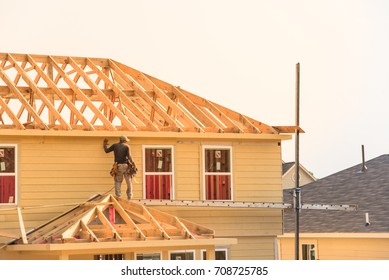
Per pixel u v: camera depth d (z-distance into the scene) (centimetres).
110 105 4494
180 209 4456
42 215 4206
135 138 4419
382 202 5712
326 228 5638
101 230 3734
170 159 4478
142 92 4691
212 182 4553
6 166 4197
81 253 3584
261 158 4659
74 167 4291
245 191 4603
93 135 4284
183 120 4794
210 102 4797
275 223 4631
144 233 3819
